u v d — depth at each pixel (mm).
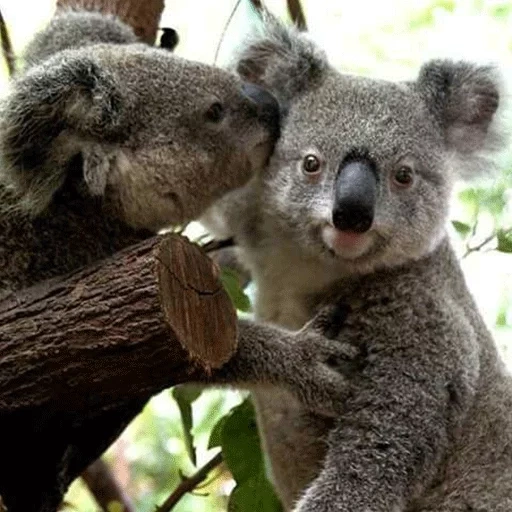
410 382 890
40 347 739
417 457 875
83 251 859
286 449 929
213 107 907
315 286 940
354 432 876
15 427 802
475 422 930
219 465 1101
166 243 749
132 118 883
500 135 1009
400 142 924
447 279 946
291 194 919
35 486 852
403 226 913
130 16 1006
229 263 1022
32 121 831
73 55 885
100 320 734
